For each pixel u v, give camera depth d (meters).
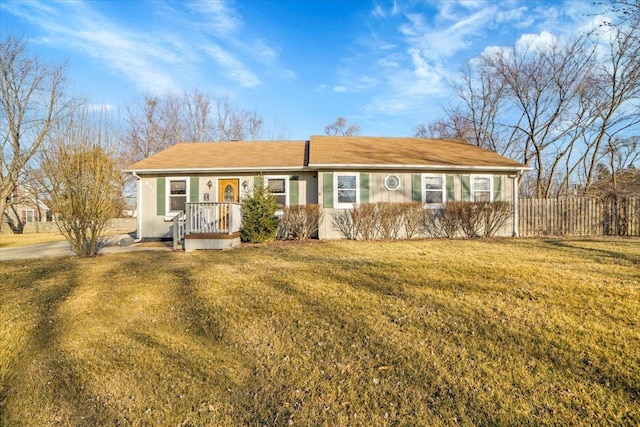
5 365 3.10
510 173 12.97
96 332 3.81
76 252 9.05
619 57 16.03
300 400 2.54
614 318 3.84
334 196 12.07
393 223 11.66
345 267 6.69
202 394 2.62
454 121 24.91
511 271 6.04
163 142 29.02
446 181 12.60
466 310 4.19
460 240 11.30
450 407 2.42
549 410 2.36
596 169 21.14
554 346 3.25
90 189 8.98
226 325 3.95
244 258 8.01
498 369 2.89
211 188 12.87
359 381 2.78
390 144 15.11
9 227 26.66
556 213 12.82
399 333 3.63
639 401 2.43
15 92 21.89
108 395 2.61
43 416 2.38
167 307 4.61
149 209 12.88
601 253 8.00
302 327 3.85
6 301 4.90
